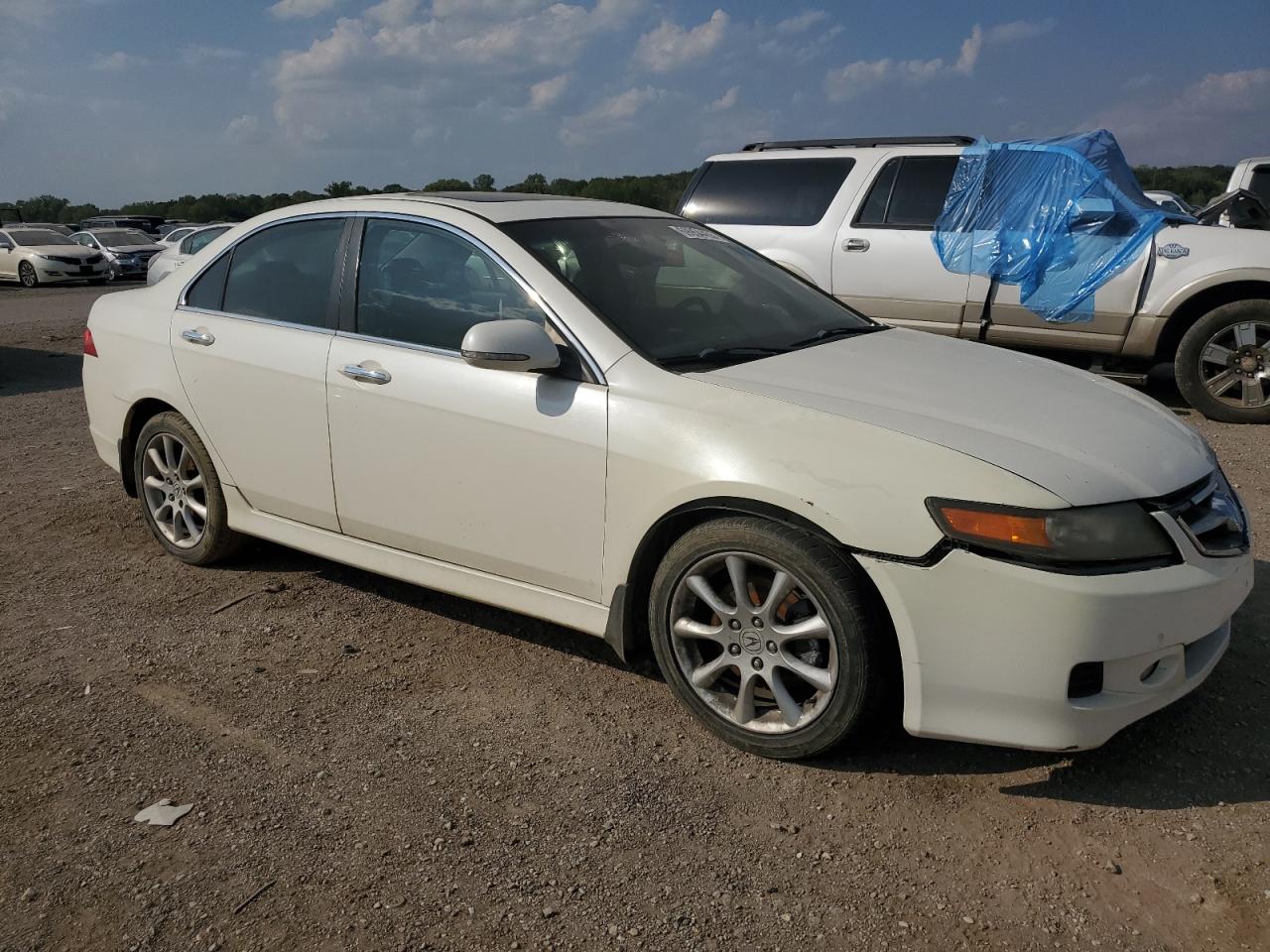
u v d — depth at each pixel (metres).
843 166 7.89
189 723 3.25
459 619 4.01
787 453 2.79
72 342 12.88
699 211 8.50
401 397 3.53
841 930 2.30
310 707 3.34
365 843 2.63
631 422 3.04
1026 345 7.41
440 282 3.57
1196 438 3.10
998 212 7.22
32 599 4.27
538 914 2.37
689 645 3.10
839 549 2.73
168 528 4.64
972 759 2.94
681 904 2.39
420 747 3.08
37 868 2.57
